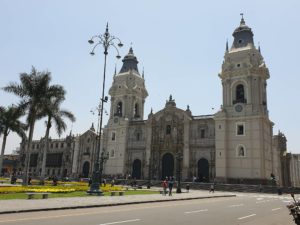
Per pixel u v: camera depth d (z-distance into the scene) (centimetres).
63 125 5572
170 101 8638
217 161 7319
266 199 4112
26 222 1488
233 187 6512
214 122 7838
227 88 7712
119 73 10081
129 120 9338
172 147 8281
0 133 6122
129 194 3903
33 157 13125
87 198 2956
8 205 2125
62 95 5316
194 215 1997
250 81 7425
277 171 9056
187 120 8181
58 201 2548
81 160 10225
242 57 7681
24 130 6184
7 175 12400
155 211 2148
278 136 9750
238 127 7344
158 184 7506
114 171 9138
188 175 7850
